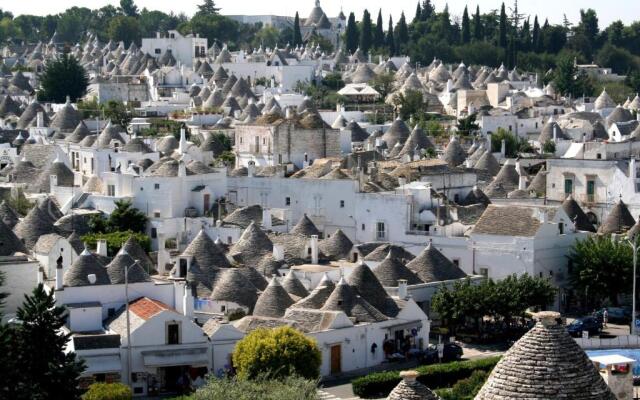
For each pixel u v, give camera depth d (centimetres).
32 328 15125
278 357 16600
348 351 18750
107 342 17575
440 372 17088
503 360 8150
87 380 17325
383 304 19738
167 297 19375
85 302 18712
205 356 17912
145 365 17612
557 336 8056
